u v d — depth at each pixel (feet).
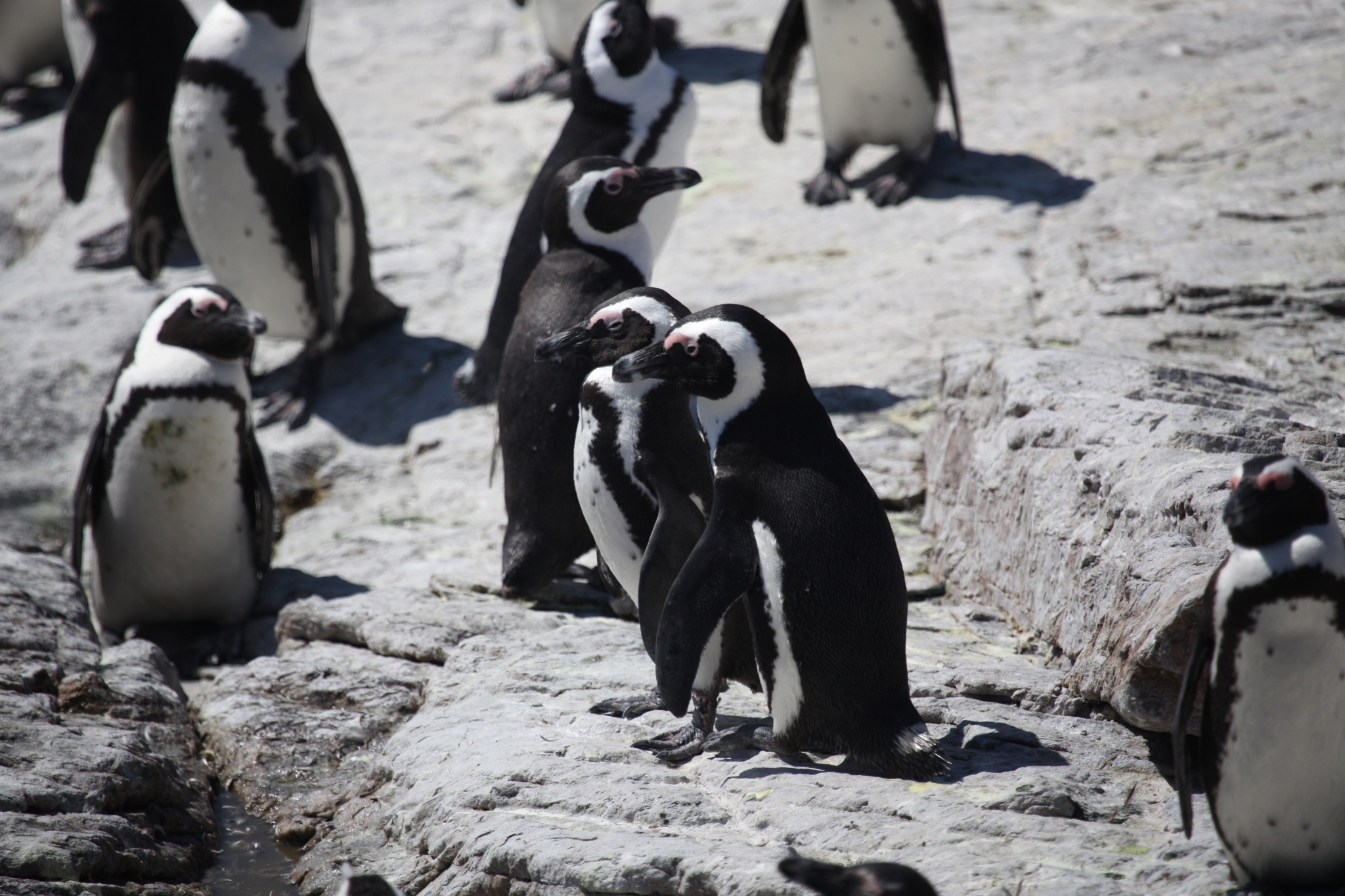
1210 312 78.64
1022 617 57.67
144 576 71.82
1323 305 77.15
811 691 42.91
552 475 63.31
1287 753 34.01
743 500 43.21
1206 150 104.06
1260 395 63.98
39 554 74.49
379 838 47.98
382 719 57.88
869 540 42.60
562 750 47.50
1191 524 47.24
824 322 90.79
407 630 62.49
